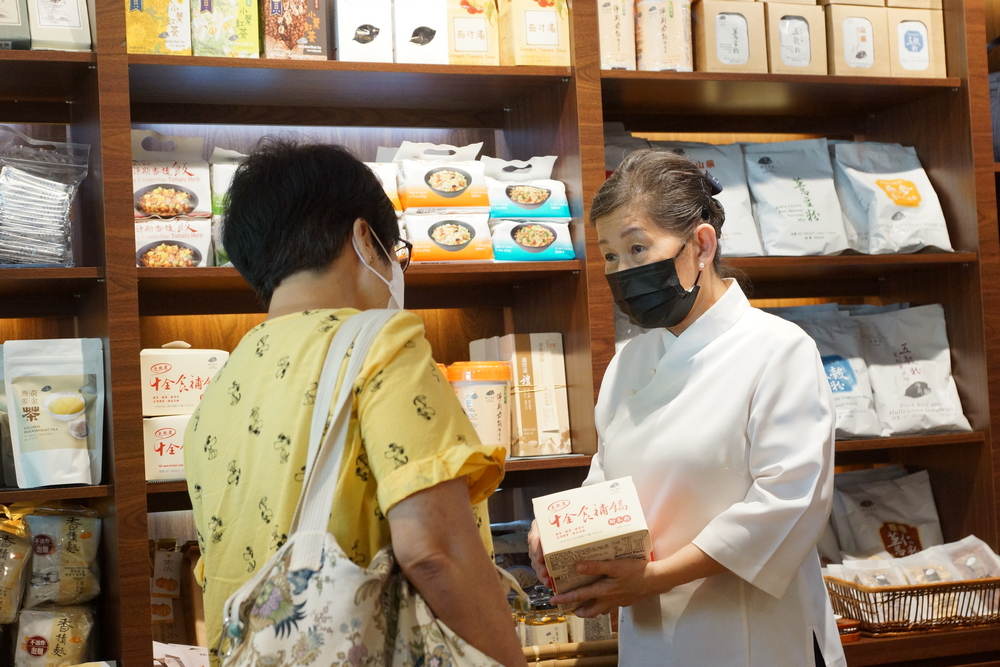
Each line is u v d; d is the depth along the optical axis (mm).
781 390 1569
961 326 2523
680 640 1604
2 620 1872
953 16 2504
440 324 2613
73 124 2244
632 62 2293
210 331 2434
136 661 1842
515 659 921
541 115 2408
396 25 2184
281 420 958
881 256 2395
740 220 2408
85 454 1916
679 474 1607
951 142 2516
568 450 2264
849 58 2455
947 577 2232
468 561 901
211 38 2053
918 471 2725
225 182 2084
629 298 1682
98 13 1911
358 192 1097
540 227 2240
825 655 1616
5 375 1887
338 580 887
